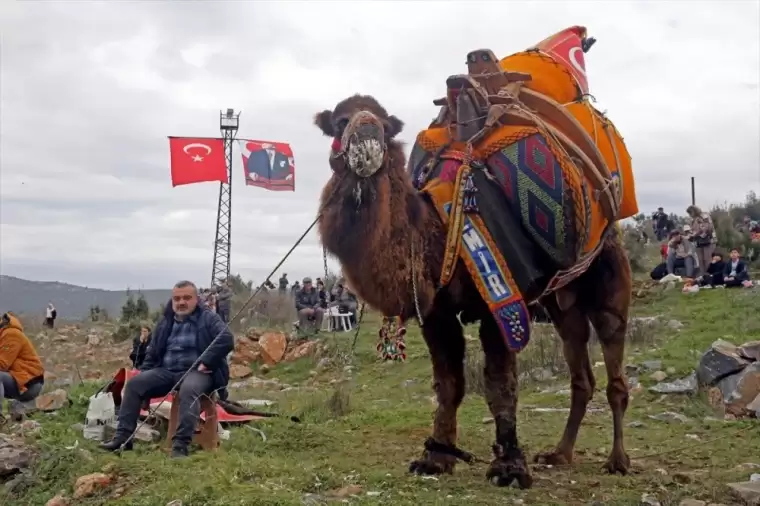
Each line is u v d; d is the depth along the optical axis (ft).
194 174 75.92
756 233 75.87
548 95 23.41
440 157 21.20
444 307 20.76
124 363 66.39
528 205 20.48
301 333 60.95
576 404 24.57
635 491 20.45
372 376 49.52
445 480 20.68
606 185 22.47
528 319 19.71
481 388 39.14
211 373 24.95
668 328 48.16
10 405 33.53
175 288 25.95
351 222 19.19
